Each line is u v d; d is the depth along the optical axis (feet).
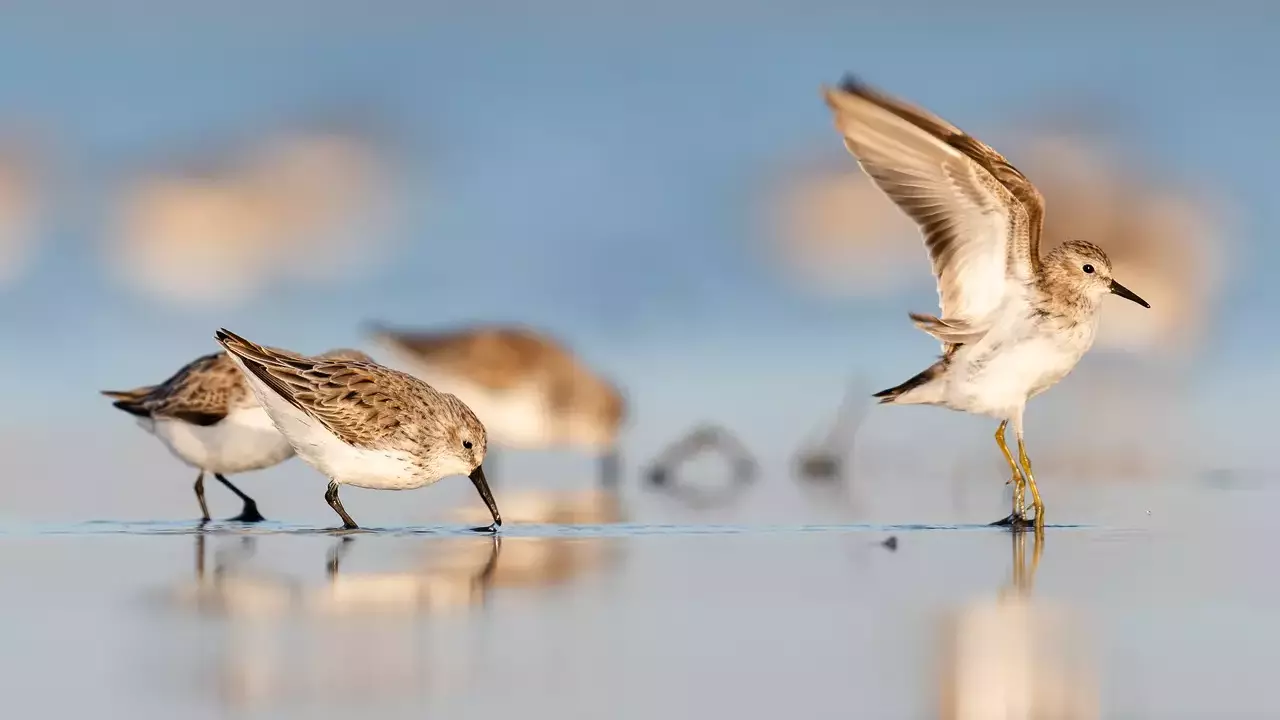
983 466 48.39
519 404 52.29
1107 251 64.34
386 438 37.76
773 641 25.76
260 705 22.18
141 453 48.78
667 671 24.02
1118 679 23.58
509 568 32.19
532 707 22.22
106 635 25.96
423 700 22.47
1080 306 38.09
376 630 26.43
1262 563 32.40
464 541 36.09
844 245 73.46
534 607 28.25
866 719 21.88
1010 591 29.60
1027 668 24.16
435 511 41.52
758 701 22.61
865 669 24.20
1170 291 62.59
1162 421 53.88
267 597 29.09
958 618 27.32
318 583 30.48
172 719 21.54
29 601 28.66
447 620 27.17
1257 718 21.81
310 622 27.02
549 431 52.19
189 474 46.01
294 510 41.09
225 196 75.41
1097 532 37.01
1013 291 37.83
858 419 54.03
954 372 38.52
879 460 49.62
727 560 33.22
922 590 29.76
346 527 38.29
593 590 29.91
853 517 40.09
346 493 44.24
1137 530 37.22
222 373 41.01
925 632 26.35
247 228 74.13
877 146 37.37
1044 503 41.73
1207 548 34.45
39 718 21.61
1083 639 25.90
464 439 38.52
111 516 39.73
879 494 44.21
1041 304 37.76
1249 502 41.39
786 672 23.99
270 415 38.14
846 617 27.50
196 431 40.78
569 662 24.47
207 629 26.43
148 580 30.73
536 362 52.95
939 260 38.14
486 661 24.45
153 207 74.59
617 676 23.75
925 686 23.29
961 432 53.06
